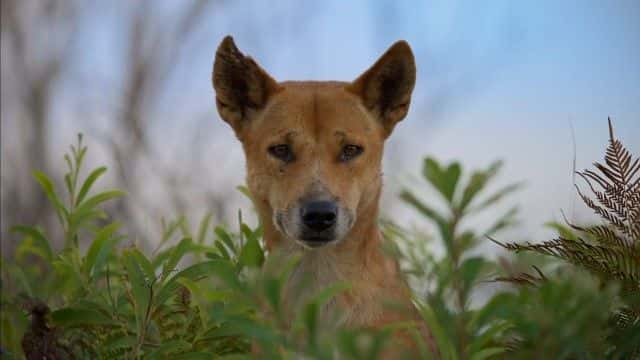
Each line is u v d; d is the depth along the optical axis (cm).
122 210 1848
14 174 2231
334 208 1077
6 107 2352
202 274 938
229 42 1181
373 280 1081
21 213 2159
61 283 1134
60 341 1019
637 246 861
